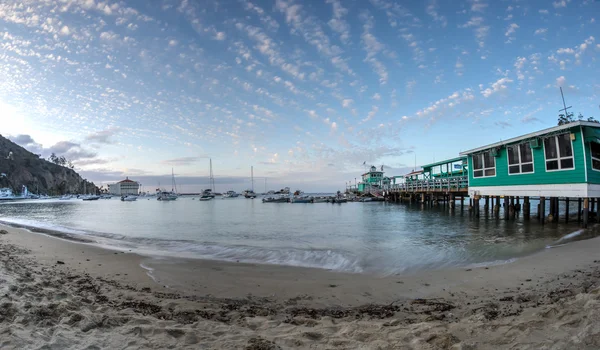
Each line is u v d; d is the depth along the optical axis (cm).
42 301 593
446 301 718
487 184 2459
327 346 448
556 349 375
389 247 1505
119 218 3703
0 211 5381
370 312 661
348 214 3884
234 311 661
